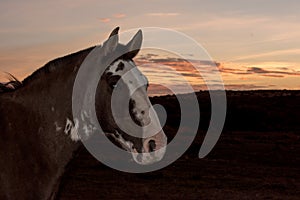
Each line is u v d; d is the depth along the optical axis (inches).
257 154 991.0
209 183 685.3
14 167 255.4
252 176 753.0
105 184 653.9
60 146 264.1
